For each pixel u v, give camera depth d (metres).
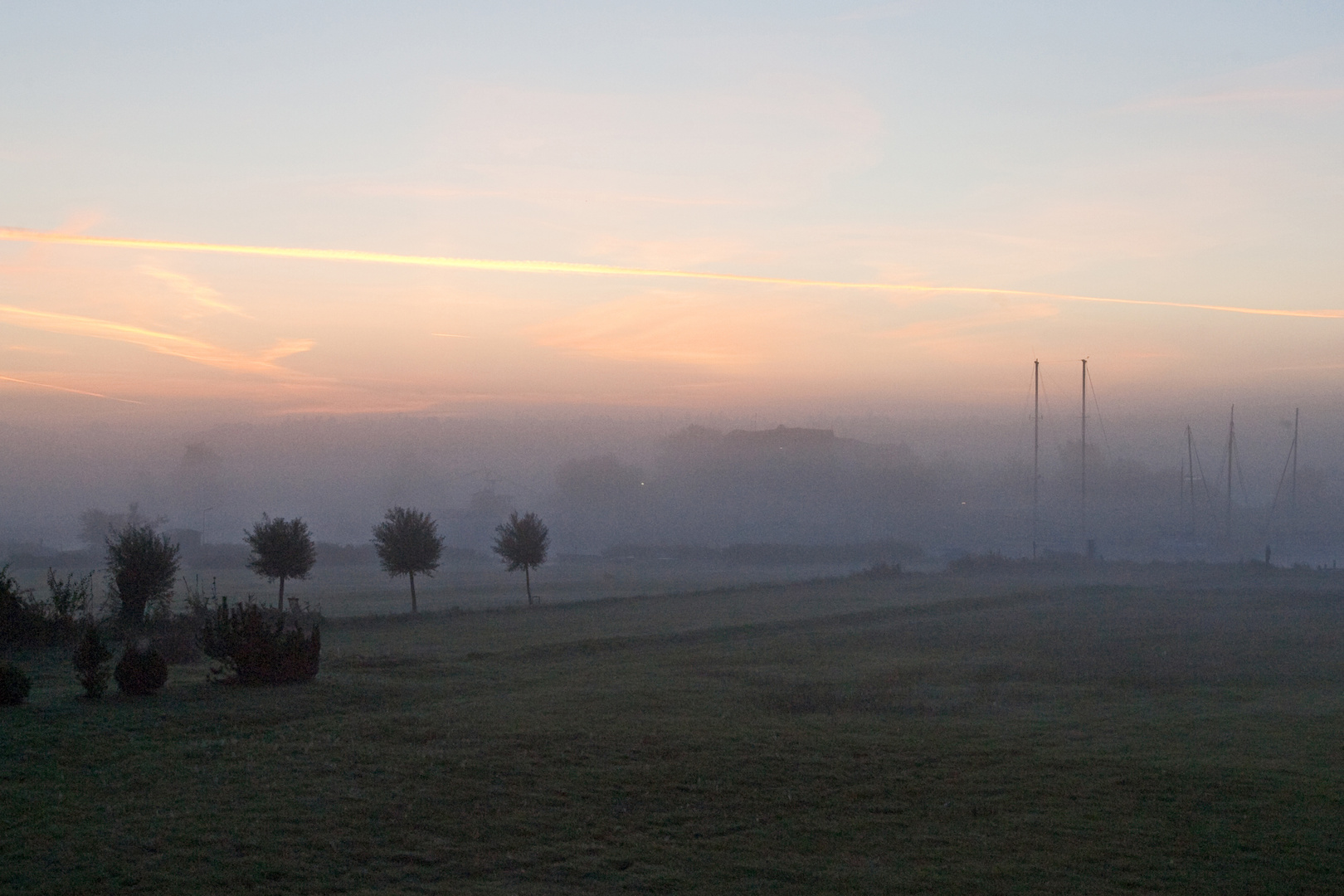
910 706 21.44
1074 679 25.73
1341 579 68.88
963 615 46.06
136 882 10.43
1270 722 19.81
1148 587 63.00
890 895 10.68
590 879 11.05
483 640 34.69
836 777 15.16
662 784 14.62
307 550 44.28
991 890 10.84
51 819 12.27
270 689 21.66
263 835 11.94
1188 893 10.80
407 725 18.22
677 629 38.66
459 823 12.72
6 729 16.58
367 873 11.01
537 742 16.98
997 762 16.12
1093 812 13.57
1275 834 12.69
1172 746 17.44
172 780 14.20
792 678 25.77
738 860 11.68
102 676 19.98
